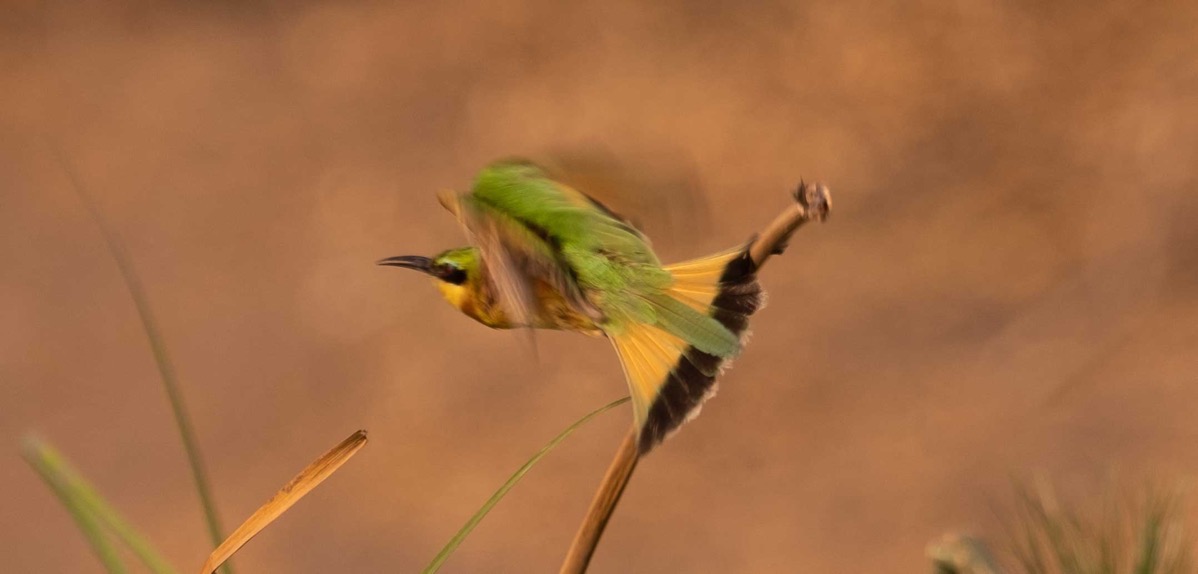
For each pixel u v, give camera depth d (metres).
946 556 6.02
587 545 6.05
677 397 6.08
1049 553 6.04
